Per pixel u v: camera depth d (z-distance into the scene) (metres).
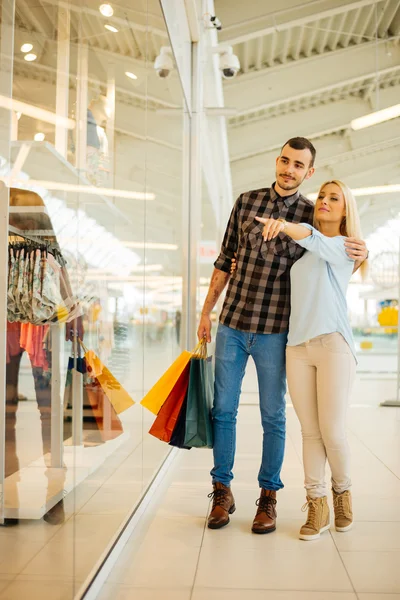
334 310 2.40
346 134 6.14
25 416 1.42
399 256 6.08
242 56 6.07
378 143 6.05
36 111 1.44
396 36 5.86
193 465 3.64
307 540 2.36
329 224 2.57
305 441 2.49
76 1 1.76
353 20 5.67
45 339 1.57
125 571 2.05
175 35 3.90
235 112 5.89
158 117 3.31
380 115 6.02
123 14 2.38
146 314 3.01
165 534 2.43
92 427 1.96
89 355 1.97
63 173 1.67
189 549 2.26
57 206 1.62
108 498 2.10
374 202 6.06
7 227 1.33
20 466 1.38
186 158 4.96
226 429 2.62
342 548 2.28
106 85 2.18
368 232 6.11
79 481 1.76
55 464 1.59
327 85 6.08
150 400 2.52
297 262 2.50
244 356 2.64
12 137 1.30
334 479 2.49
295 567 2.09
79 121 1.83
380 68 5.91
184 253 4.88
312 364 2.45
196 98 5.09
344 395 2.41
